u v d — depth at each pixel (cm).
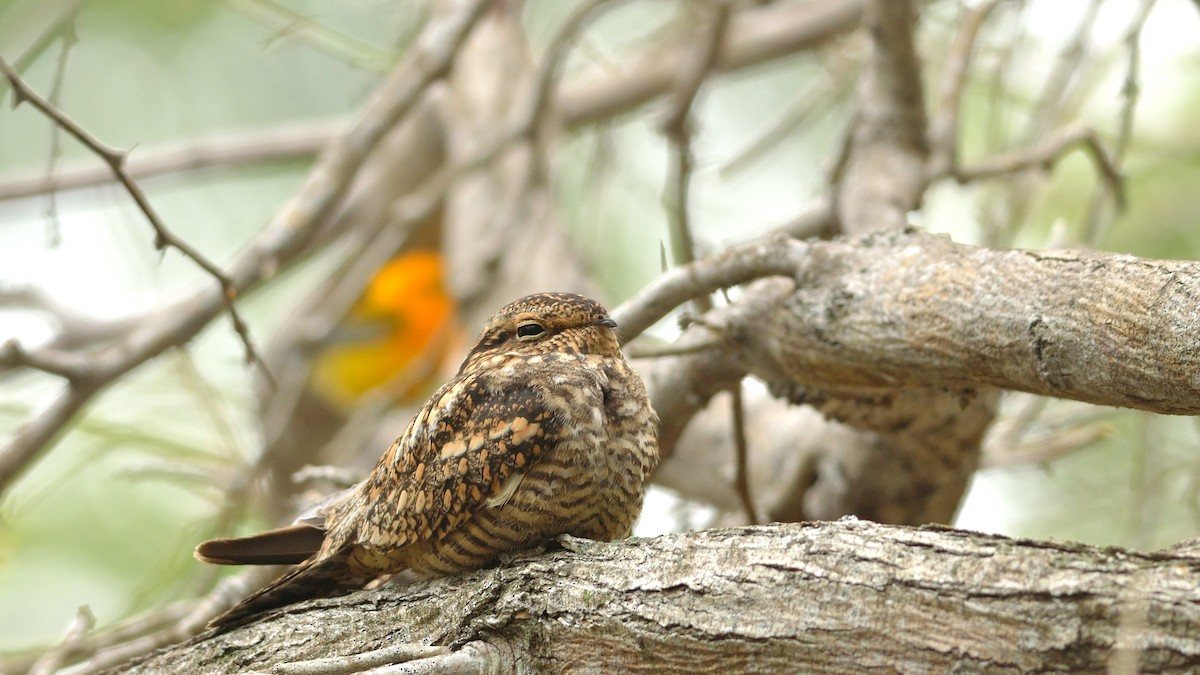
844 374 747
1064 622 474
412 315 1522
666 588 561
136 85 1533
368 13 1563
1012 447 1108
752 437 1146
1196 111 1341
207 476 1142
